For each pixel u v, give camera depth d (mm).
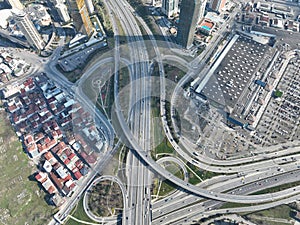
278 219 184375
